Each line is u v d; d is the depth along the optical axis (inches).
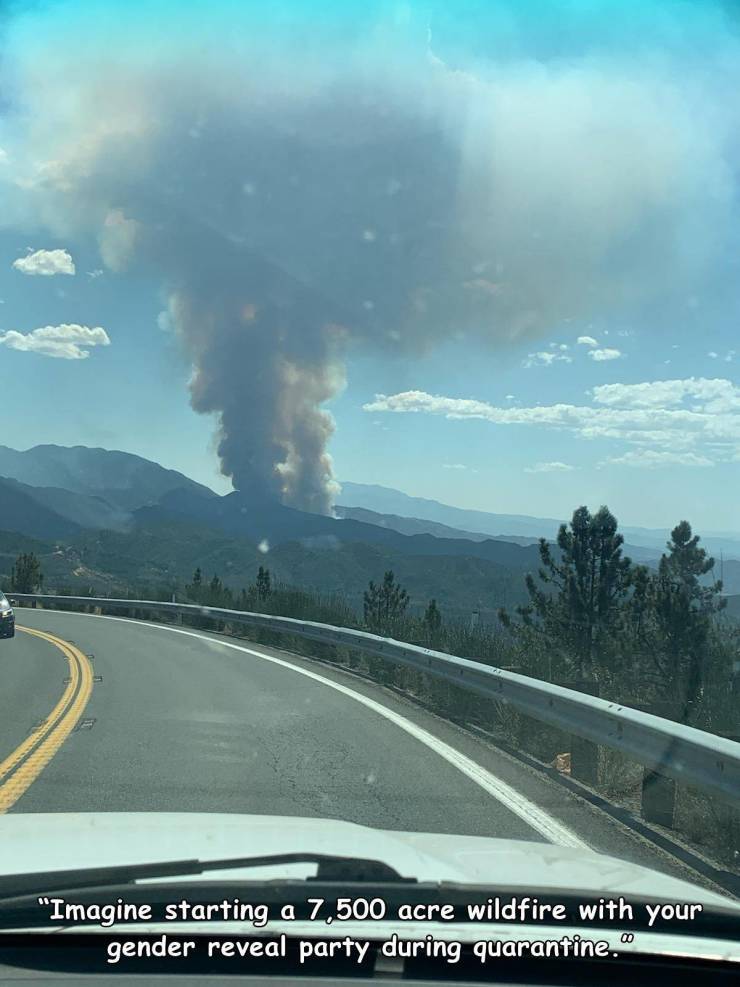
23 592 1802.4
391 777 317.7
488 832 250.8
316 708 471.2
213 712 455.2
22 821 175.0
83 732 401.1
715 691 428.8
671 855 236.1
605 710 294.7
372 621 829.8
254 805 278.8
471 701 463.5
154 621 1268.5
